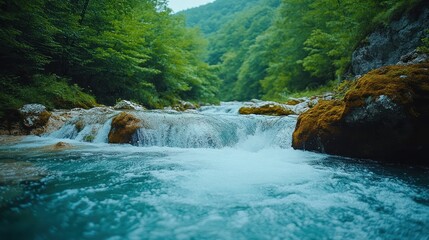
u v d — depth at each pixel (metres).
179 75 21.06
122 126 7.22
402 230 2.65
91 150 6.19
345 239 2.49
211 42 60.19
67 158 5.28
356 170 4.78
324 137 6.06
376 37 12.04
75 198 3.21
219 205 3.18
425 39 7.61
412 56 7.18
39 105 8.88
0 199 3.04
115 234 2.44
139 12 18.34
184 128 7.50
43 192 3.34
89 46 13.09
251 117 8.84
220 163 5.29
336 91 12.55
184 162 5.31
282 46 26.17
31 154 5.55
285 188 3.81
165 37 19.88
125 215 2.83
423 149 4.93
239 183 4.01
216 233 2.55
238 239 2.45
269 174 4.52
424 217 2.92
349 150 5.77
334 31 17.12
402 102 4.72
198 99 25.61
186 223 2.72
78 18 11.91
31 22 9.64
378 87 5.11
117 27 13.61
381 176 4.41
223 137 7.63
